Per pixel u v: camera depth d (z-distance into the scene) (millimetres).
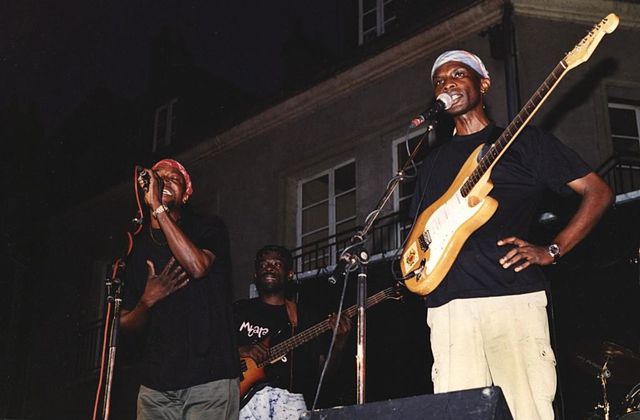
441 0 9891
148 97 14117
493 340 3010
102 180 13930
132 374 11789
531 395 2908
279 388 5215
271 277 5547
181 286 3637
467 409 2182
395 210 9633
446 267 3139
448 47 9453
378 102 10125
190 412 3574
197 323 3641
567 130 8578
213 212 11898
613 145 8805
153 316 3688
